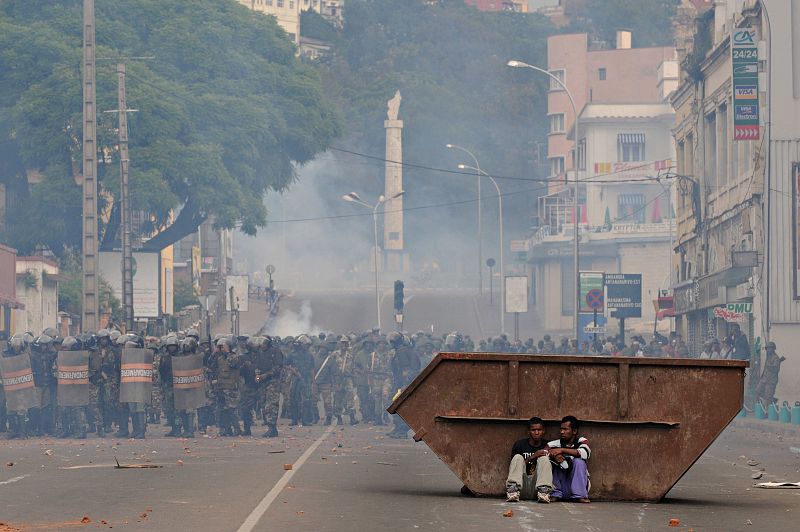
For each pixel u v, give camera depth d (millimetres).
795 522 41844
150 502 45719
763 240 140375
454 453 48250
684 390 47812
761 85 139375
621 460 47844
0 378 87562
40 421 88688
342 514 42438
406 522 40500
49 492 49219
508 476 47344
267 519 40875
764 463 68875
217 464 62844
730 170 166250
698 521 41938
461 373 48188
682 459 47750
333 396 105188
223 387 88688
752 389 128500
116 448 75500
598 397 47875
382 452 72562
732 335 139500
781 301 139375
